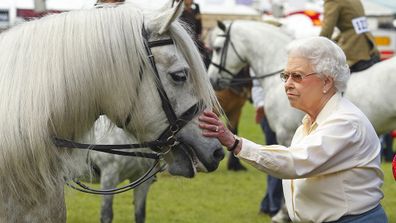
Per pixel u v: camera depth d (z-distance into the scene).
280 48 13.80
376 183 6.08
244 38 14.25
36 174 5.96
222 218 13.68
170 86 6.18
